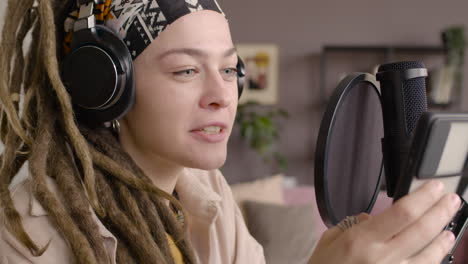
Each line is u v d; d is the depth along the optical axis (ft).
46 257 1.82
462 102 13.20
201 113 1.94
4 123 2.16
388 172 1.89
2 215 1.89
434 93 12.71
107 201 1.99
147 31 1.93
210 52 1.94
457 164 1.53
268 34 13.42
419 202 1.46
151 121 1.99
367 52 13.33
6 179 1.97
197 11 1.94
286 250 8.05
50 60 1.89
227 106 1.98
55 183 1.97
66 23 2.10
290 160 13.73
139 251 1.97
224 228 2.93
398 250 1.51
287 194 10.52
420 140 1.38
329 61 13.41
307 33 13.38
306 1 13.34
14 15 2.12
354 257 1.53
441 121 1.35
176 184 2.62
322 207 1.79
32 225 1.86
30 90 2.02
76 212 1.89
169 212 2.27
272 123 12.76
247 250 3.03
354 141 1.87
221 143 2.01
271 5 13.35
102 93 1.92
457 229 1.75
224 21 2.03
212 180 3.13
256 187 9.55
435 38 13.32
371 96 1.90
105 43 1.92
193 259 2.35
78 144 1.87
